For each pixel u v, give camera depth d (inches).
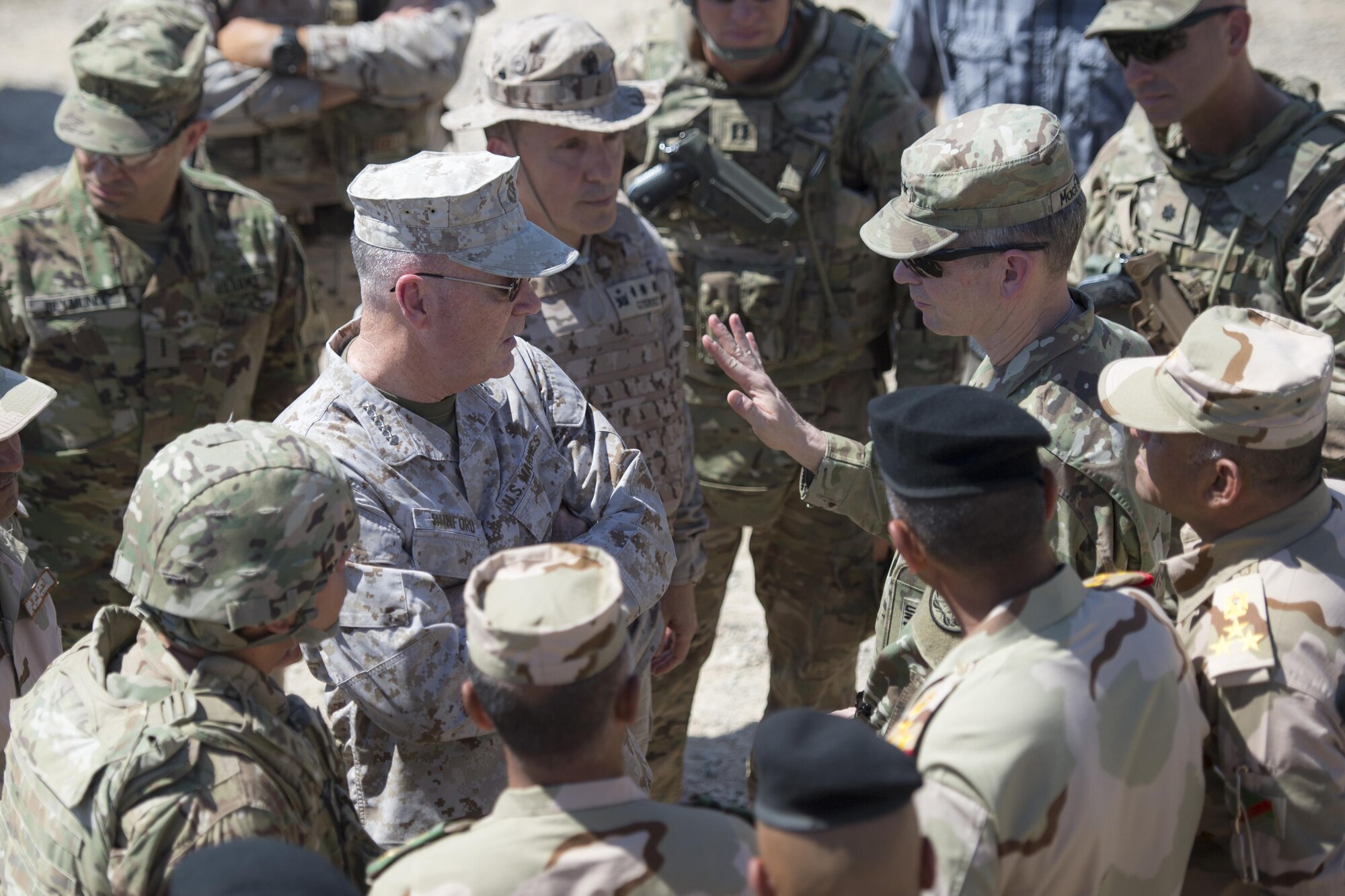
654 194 345.4
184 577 161.9
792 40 351.3
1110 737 149.9
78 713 165.0
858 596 357.1
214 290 333.1
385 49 447.8
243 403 344.5
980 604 159.8
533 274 206.8
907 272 229.5
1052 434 212.7
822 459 231.5
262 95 443.8
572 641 139.9
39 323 318.3
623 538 230.5
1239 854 163.9
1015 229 215.6
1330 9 1055.0
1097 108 463.2
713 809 152.9
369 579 205.2
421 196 204.5
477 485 222.1
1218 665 163.5
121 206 319.9
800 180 342.6
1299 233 319.0
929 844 133.5
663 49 360.5
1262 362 165.3
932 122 357.4
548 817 142.7
